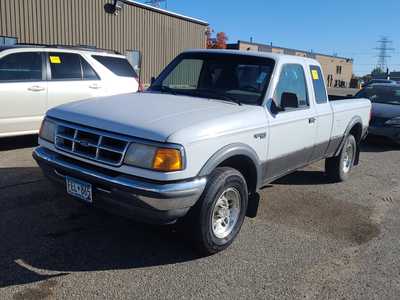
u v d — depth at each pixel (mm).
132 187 3348
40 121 7945
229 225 4113
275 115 4609
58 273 3529
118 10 20203
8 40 16078
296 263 3998
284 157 4902
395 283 3734
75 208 4941
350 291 3555
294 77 5117
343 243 4531
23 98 7629
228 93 4762
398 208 5852
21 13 16359
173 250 4066
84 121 3773
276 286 3559
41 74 7957
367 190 6648
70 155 3807
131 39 21312
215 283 3541
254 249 4242
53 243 4059
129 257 3881
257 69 4812
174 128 3492
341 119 6312
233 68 4938
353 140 7020
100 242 4137
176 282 3514
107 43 20078
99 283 3420
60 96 8188
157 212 3404
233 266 3857
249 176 4422
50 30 17453
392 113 10539
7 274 3461
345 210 5617
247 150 4105
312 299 3400
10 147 8055
